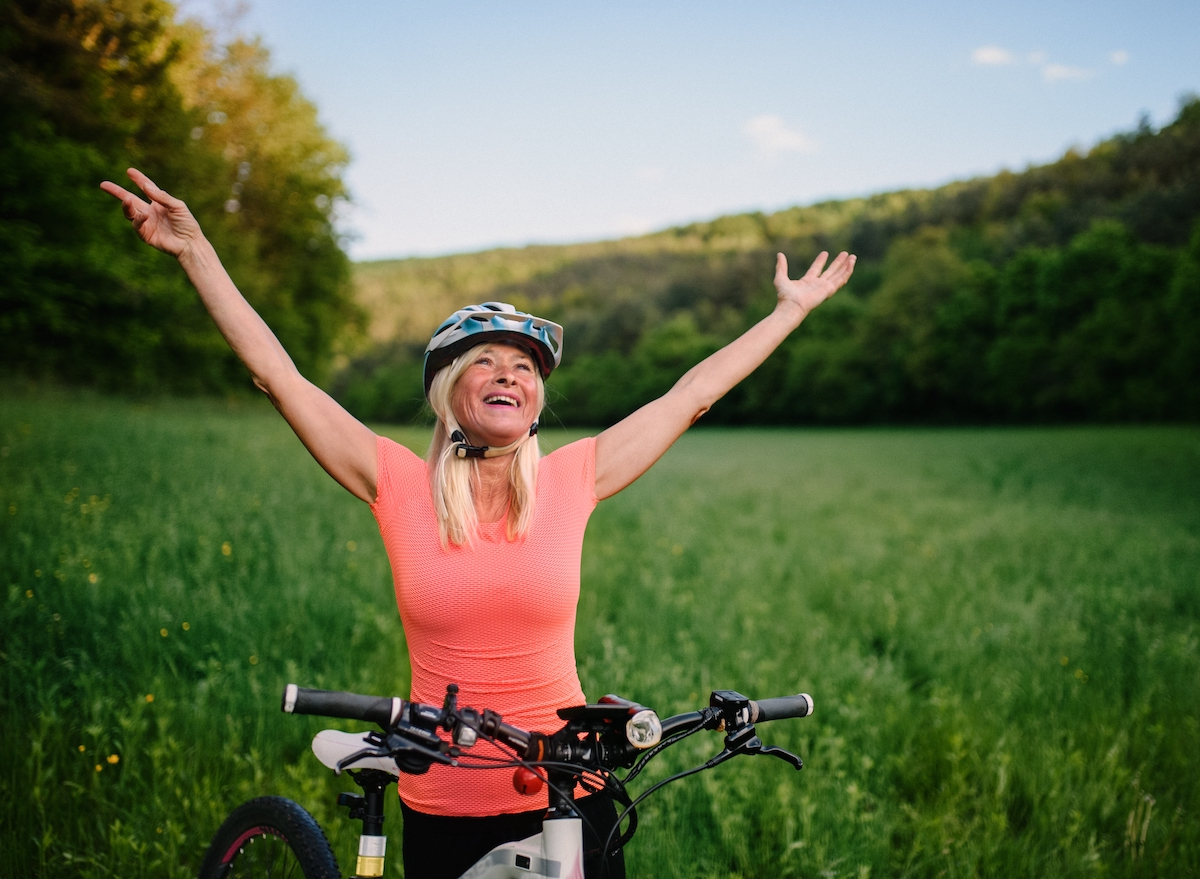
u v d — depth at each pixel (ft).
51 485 27.99
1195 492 62.03
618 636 20.01
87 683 13.85
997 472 82.43
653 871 10.95
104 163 79.36
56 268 77.05
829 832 11.68
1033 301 233.35
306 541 25.13
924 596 25.76
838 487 69.87
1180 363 182.39
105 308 84.28
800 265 376.68
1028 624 22.49
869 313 277.44
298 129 124.47
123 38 88.58
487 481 6.84
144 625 16.29
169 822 10.52
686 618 22.20
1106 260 218.79
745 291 390.63
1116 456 98.68
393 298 533.55
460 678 6.62
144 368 88.79
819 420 287.07
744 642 20.01
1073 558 33.58
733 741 6.44
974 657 19.80
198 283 6.72
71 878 10.27
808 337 301.43
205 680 14.96
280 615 18.08
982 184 378.32
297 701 5.30
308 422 6.79
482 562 6.57
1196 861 11.59
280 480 36.76
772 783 13.03
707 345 344.90
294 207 126.72
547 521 6.80
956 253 293.84
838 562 31.86
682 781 12.78
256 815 6.95
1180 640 20.39
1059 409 220.84
